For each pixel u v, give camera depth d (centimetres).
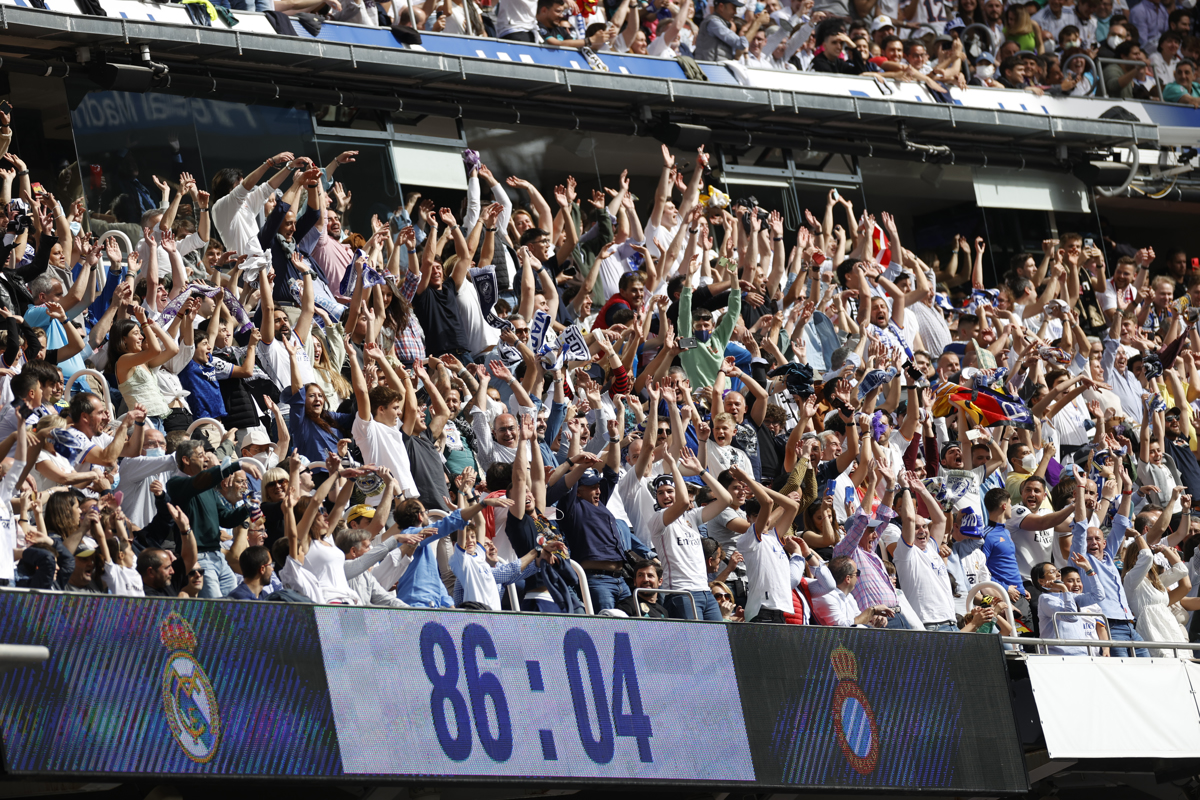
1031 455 5156
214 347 4016
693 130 6103
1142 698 4456
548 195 5941
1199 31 8288
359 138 5488
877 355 5275
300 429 3928
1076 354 6009
